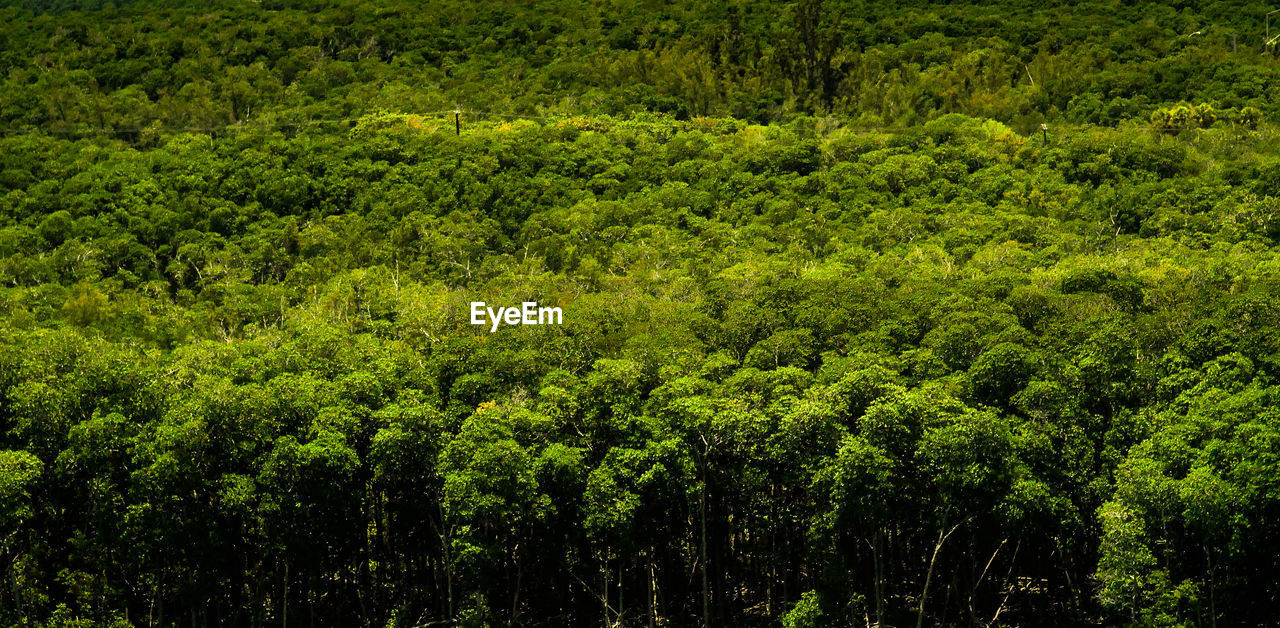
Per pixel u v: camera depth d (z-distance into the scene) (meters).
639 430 47.88
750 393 48.56
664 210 96.00
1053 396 47.97
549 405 48.88
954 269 69.38
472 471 45.34
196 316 77.88
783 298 61.72
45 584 48.81
